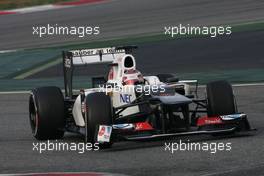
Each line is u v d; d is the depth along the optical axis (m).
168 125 35.25
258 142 34.84
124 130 34.69
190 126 37.38
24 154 35.75
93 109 35.19
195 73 65.81
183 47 78.44
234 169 29.19
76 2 128.12
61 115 39.12
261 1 104.81
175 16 99.69
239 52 73.00
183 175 28.62
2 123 47.62
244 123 36.41
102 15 108.88
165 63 72.19
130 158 32.91
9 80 71.62
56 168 31.58
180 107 35.59
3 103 58.06
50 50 85.81
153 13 104.81
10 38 99.12
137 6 114.75
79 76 70.44
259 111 46.62
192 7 106.19
